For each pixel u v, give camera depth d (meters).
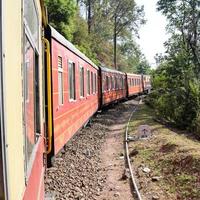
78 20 46.94
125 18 71.19
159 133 17.58
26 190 2.82
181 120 20.28
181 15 42.88
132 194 9.23
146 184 9.80
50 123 6.67
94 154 14.01
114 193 9.23
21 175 2.43
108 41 72.81
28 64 3.24
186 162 10.44
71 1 34.31
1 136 1.91
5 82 1.95
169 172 10.38
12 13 2.22
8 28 2.07
